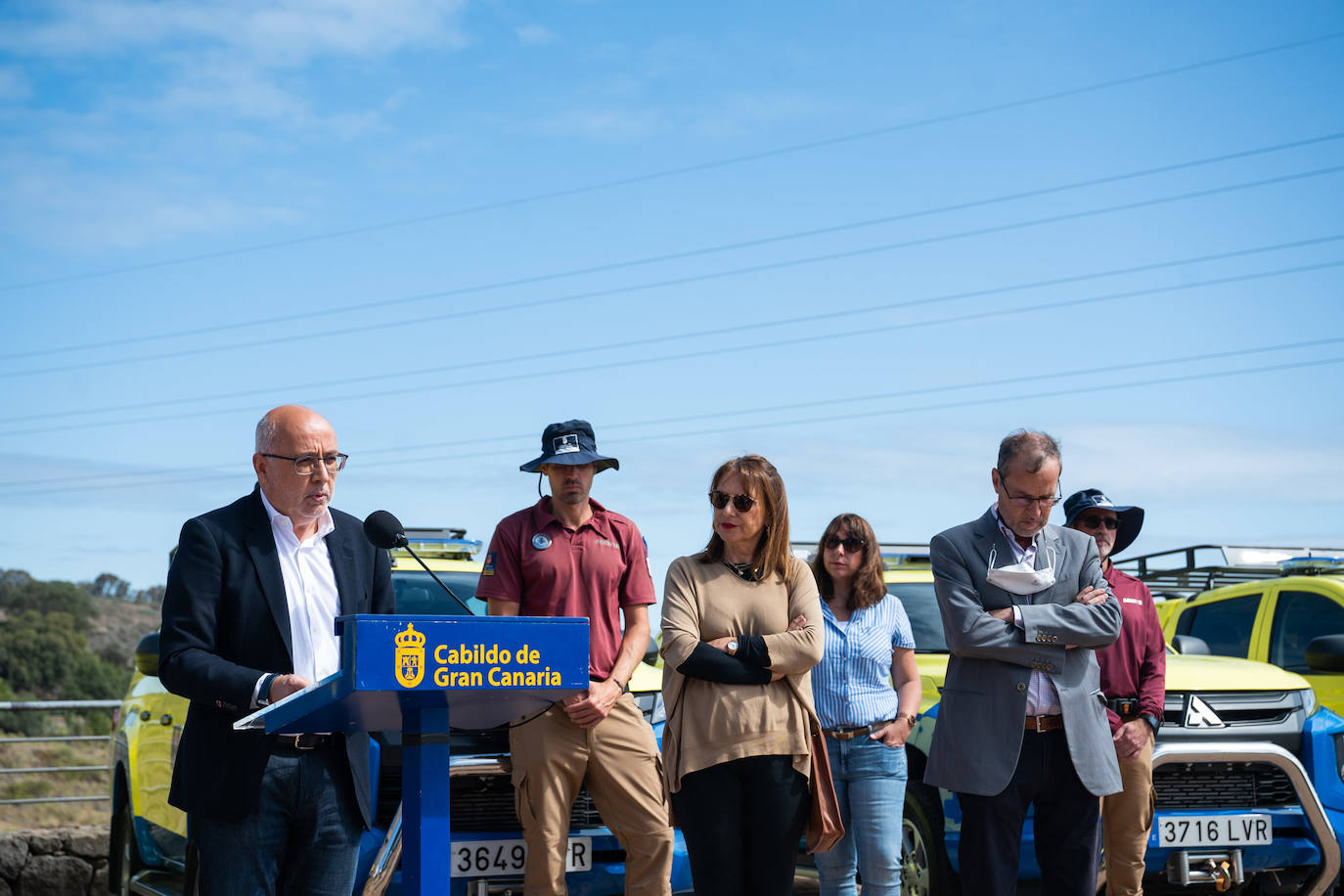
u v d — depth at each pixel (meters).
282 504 4.20
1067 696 4.92
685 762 4.70
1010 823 4.92
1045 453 4.97
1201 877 6.37
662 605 4.89
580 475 5.58
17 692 48.69
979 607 4.97
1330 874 6.45
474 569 7.15
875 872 5.86
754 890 4.67
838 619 6.14
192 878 5.58
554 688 3.01
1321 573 9.95
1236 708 6.79
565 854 5.40
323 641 4.23
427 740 3.16
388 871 5.28
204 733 4.05
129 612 69.31
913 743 6.74
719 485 4.88
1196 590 11.23
